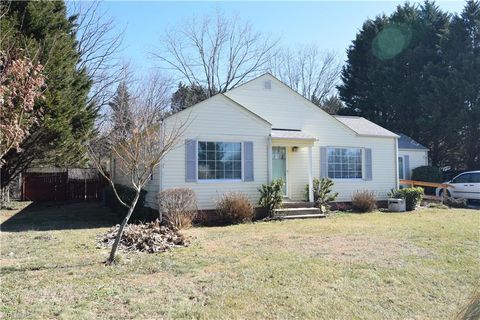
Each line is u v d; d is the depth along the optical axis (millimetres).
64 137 14898
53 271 6473
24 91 5531
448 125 25000
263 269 6613
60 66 14438
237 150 13953
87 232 10789
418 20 28797
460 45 25391
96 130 18672
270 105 16047
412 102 27906
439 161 27969
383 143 17938
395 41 29234
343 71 34062
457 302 5203
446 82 24938
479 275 6312
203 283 5879
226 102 13758
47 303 4961
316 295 5375
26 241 9289
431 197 18828
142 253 7938
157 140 8945
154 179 13250
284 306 4973
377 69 30016
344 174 16969
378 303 5129
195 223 12633
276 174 15750
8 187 19656
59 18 15969
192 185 13070
